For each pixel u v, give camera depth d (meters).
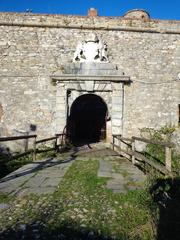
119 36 10.38
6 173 7.40
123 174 5.57
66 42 10.24
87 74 9.95
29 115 9.91
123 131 9.98
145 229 2.95
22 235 2.72
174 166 6.80
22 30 10.20
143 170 6.16
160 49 10.41
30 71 10.05
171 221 3.20
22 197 3.97
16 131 9.84
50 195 4.07
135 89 10.17
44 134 9.87
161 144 4.97
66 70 10.02
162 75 10.30
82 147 10.75
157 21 10.45
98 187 4.52
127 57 10.28
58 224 2.98
